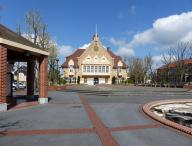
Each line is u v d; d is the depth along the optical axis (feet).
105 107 67.97
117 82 298.15
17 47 61.62
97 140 33.78
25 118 49.29
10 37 63.26
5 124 43.39
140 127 42.45
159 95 114.11
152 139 34.81
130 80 293.64
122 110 62.75
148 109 61.93
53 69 182.39
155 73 313.53
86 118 50.24
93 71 292.40
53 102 78.48
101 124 44.45
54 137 35.04
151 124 45.01
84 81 292.81
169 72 277.44
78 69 294.66
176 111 62.39
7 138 34.19
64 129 40.04
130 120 48.91
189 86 173.27
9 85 87.40
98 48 293.84
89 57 292.81
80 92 123.44
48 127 41.32
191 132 37.32
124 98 96.17
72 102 79.10
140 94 114.52
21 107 65.36
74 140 33.63
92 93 112.47
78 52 313.53
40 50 72.49
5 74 58.08
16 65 184.34
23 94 110.52
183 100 86.38
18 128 40.29
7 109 61.05
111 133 37.93
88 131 38.93
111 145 31.58
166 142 33.40
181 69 241.35
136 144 32.27
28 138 34.30
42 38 162.61
